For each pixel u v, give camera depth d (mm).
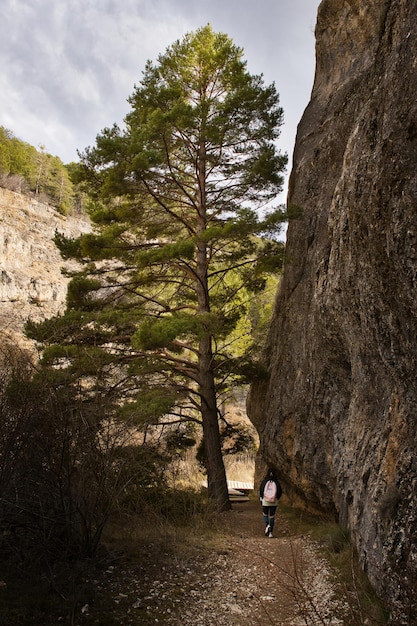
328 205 12359
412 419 5379
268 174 13852
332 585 6453
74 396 6840
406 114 4711
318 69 15883
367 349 6805
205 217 14727
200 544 8430
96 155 13297
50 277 46812
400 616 4621
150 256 12344
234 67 15094
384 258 5250
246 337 24547
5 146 66375
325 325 9000
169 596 5949
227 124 14047
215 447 13453
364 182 5758
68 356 10578
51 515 5969
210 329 12438
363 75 12406
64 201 69000
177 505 10305
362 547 6352
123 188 13188
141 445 7707
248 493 18594
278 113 14242
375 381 6883
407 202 4543
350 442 8094
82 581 5809
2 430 5570
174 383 13180
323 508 11203
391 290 5242
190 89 15531
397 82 5055
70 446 6383
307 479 11211
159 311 14203
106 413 7098
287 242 14945
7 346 6625
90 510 6324
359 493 6895
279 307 15656
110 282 14375
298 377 12305
